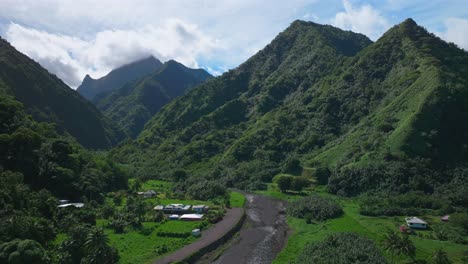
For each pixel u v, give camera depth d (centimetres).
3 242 7419
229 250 9631
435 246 8894
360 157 16662
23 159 12469
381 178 14800
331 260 7681
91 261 7256
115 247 8575
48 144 14112
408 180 14188
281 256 8962
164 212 13275
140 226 11075
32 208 9694
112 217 11494
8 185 9881
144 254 8662
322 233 10544
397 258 8112
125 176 18025
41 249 7281
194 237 10231
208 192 16475
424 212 11956
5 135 12525
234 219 12400
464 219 9969
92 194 13550
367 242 8738
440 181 14075
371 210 12181
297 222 12138
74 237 7725
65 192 12950
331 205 12612
